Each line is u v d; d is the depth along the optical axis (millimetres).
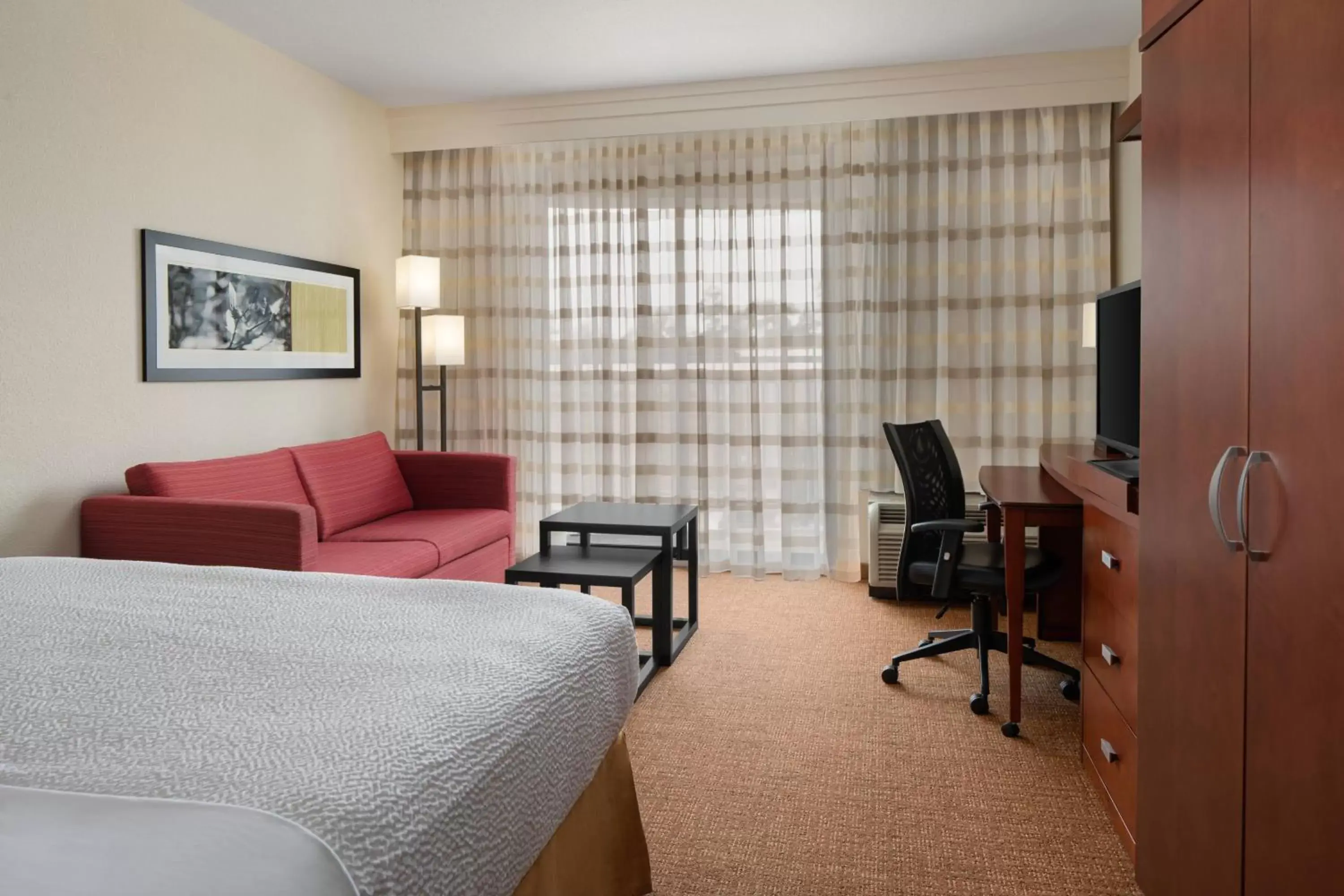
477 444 5316
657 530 3508
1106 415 2861
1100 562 2363
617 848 1774
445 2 3729
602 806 1719
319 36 4098
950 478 3676
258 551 3084
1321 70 1160
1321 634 1177
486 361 5281
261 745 1125
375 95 4969
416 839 1013
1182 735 1628
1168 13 1642
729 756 2680
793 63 4523
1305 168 1200
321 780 1029
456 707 1272
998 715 2996
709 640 3834
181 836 897
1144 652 1815
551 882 1464
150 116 3578
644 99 4891
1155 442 1744
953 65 4539
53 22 3162
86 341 3330
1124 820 2139
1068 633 3801
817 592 4676
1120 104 4484
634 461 5145
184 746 1123
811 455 4910
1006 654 3480
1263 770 1334
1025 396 4668
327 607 1785
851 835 2213
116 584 1969
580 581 3283
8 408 3051
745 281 4945
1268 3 1289
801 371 4914
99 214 3363
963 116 4641
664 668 3482
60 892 804
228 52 3979
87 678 1373
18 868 838
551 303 5207
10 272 3041
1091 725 2473
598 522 3619
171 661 1455
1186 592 1604
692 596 3953
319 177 4609
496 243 5219
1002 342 4691
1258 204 1325
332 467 4129
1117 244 4539
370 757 1095
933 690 3229
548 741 1389
